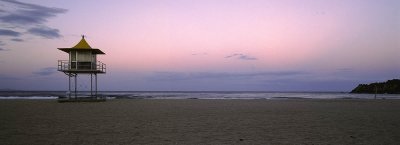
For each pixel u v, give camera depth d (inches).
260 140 491.8
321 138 510.6
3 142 468.1
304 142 475.5
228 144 459.8
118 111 1034.7
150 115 900.0
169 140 489.4
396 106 1344.7
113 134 546.3
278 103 1604.3
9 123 698.8
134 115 898.1
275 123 714.8
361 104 1504.7
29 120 756.6
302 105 1418.6
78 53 1508.4
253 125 676.7
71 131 580.7
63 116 855.7
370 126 663.8
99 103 1524.4
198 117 847.1
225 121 752.3
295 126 662.5
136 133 558.3
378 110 1116.5
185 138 507.8
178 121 749.9
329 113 990.4
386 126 663.8
